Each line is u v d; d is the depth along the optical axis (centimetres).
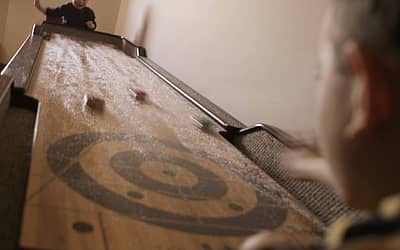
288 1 114
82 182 60
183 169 75
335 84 19
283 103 109
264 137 102
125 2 336
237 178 77
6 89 87
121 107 108
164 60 221
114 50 229
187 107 129
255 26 132
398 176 18
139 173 69
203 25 177
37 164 62
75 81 127
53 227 47
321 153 24
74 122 86
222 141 100
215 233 55
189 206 61
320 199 73
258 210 65
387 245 16
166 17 233
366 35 17
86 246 45
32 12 334
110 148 76
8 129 82
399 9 16
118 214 54
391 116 16
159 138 90
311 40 101
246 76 131
